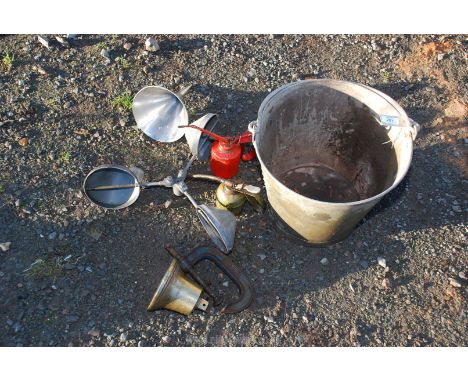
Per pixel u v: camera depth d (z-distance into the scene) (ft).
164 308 2.83
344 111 3.14
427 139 3.74
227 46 4.21
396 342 2.84
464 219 3.34
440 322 2.91
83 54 4.08
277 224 3.16
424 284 3.06
